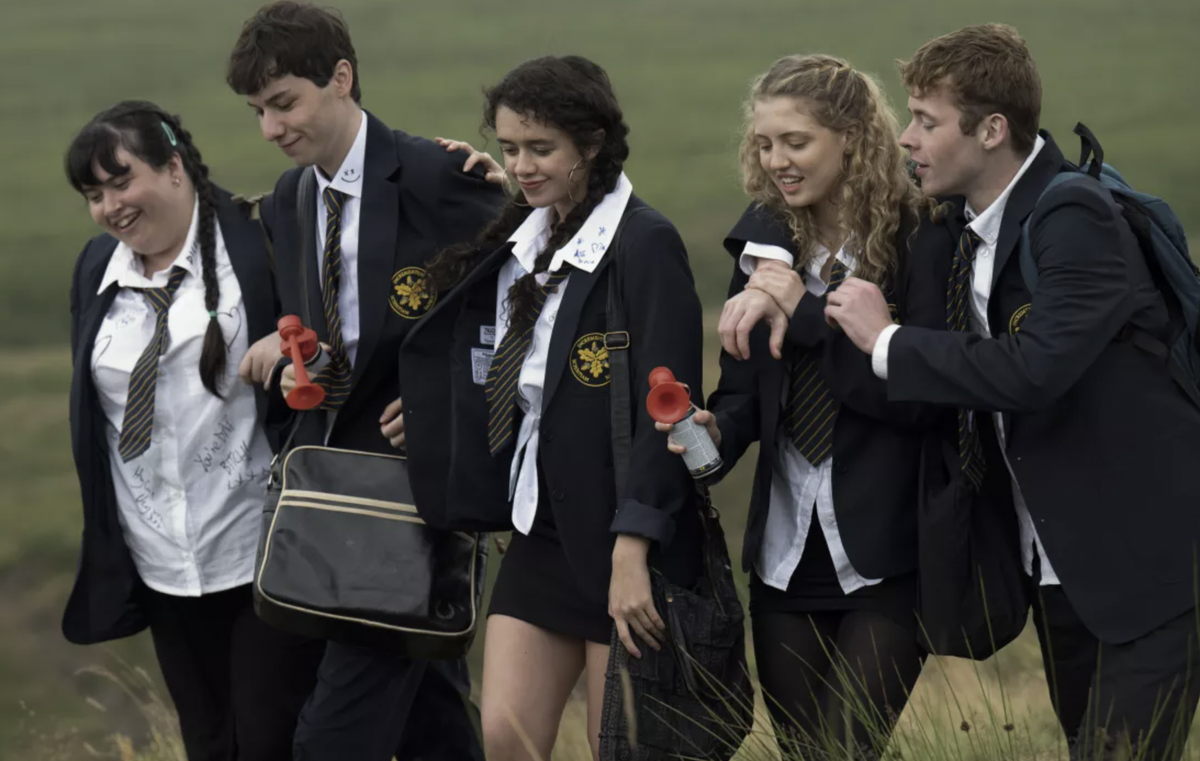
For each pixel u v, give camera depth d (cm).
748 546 1378
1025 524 1309
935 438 1312
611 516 1321
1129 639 1220
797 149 1299
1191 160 17738
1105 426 1229
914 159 1275
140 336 1528
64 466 9831
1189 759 1241
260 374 1488
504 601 1378
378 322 1470
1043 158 1259
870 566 1314
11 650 6950
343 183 1485
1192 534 1216
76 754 2523
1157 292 1231
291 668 1539
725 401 1370
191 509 1533
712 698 1313
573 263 1320
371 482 1477
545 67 1298
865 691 1301
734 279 1395
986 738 1404
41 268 16575
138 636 7119
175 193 1519
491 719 1330
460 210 1488
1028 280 1230
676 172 19062
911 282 1296
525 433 1367
